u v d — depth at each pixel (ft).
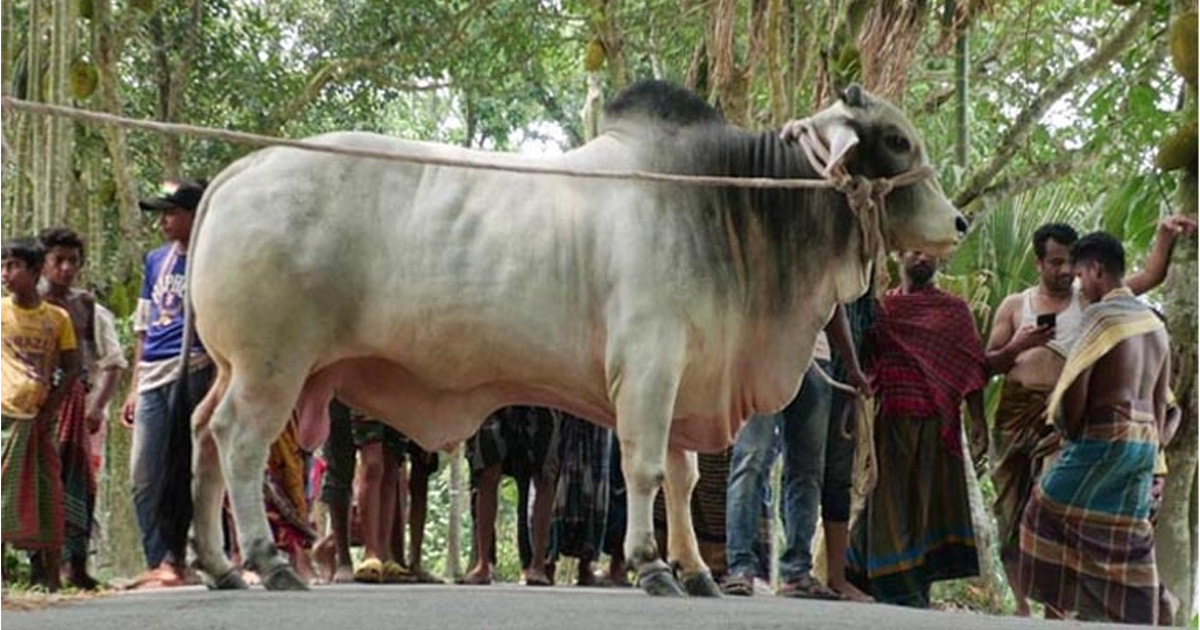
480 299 26.81
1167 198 34.32
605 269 26.84
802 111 42.09
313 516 39.42
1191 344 29.68
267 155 27.55
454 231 26.99
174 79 54.13
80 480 31.04
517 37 56.34
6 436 29.96
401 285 26.89
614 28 44.47
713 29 40.06
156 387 30.81
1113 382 29.22
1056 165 43.32
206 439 27.66
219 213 27.20
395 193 27.17
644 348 26.55
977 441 31.89
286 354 26.78
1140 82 38.50
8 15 45.78
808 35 40.65
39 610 22.61
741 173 27.76
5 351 29.94
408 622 20.67
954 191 43.39
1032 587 29.84
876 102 28.37
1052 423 29.78
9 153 41.47
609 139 27.73
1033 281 48.44
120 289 42.86
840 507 31.48
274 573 26.78
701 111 27.96
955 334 31.09
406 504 37.58
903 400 30.76
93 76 36.96
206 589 27.55
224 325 26.86
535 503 34.14
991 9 41.14
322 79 56.39
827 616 22.26
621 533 36.06
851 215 28.07
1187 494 30.19
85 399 31.40
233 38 57.00
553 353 27.02
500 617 21.20
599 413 27.81
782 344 28.02
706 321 27.04
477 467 34.24
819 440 30.60
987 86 50.31
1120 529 29.17
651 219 26.96
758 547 34.12
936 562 30.76
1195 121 25.18
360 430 31.94
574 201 27.12
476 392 27.89
